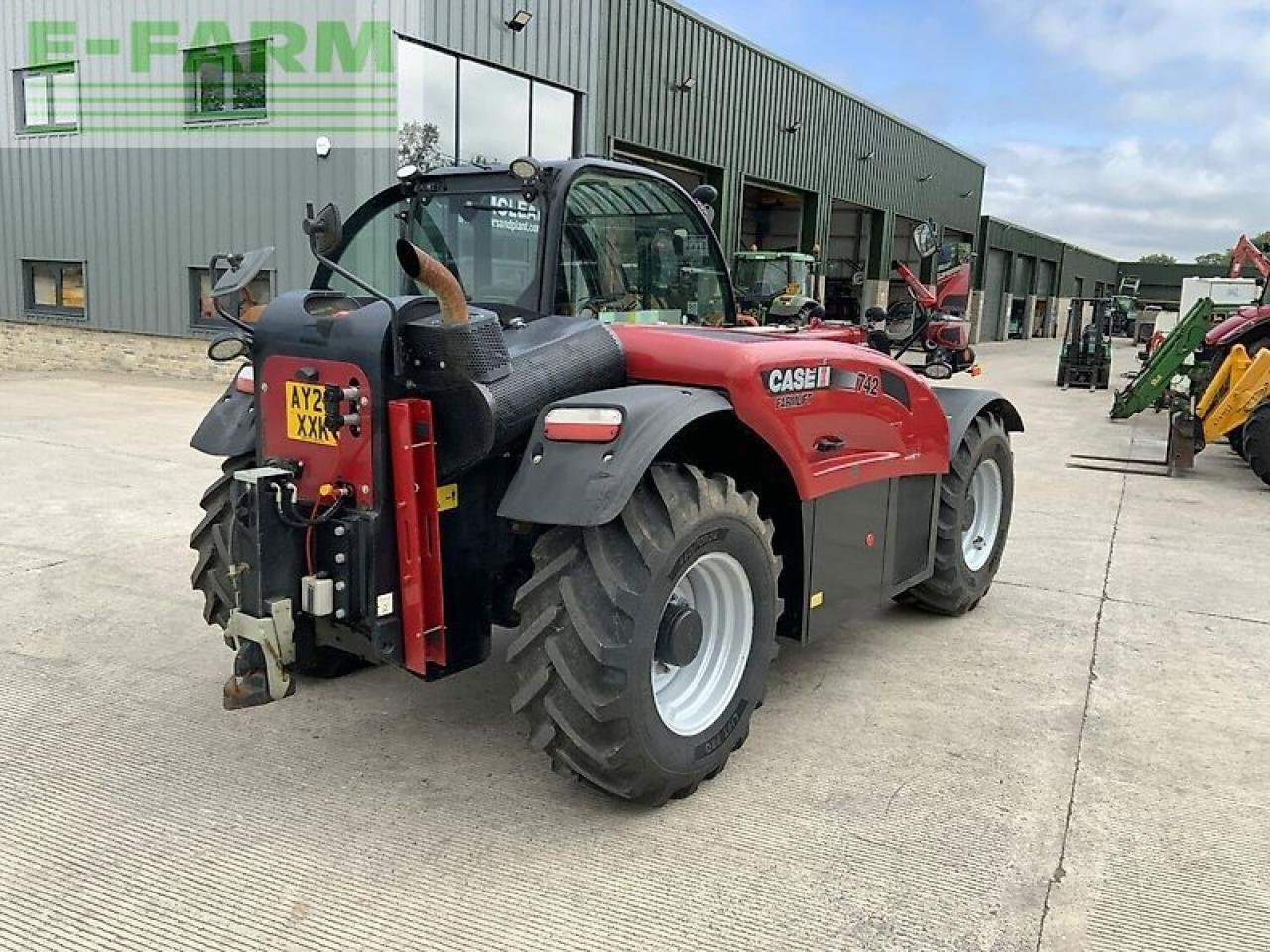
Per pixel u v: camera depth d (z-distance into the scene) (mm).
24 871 2525
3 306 15500
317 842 2682
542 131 14273
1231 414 8453
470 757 3197
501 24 13055
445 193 3393
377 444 2682
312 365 2783
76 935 2281
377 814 2830
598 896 2467
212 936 2289
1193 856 2723
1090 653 4293
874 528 3773
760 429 3037
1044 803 2979
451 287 2490
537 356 2879
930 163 30062
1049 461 9453
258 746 3238
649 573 2654
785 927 2363
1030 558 5855
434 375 2666
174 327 13805
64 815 2789
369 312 2725
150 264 13828
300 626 2857
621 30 15570
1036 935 2359
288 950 2246
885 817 2875
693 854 2662
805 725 3502
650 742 2711
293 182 12391
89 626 4270
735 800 2957
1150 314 40281
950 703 3717
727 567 2992
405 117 11938
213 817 2797
